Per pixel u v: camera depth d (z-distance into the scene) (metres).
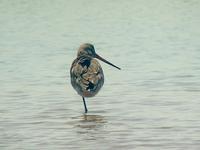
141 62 23.41
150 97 17.66
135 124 14.75
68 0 48.75
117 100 17.45
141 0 46.84
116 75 21.17
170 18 37.00
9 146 13.20
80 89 16.50
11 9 44.59
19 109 16.78
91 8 43.66
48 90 19.12
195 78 20.08
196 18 36.62
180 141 13.12
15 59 25.02
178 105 16.52
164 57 24.27
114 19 37.56
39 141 13.56
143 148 12.71
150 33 31.16
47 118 15.73
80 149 12.81
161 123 14.72
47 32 33.41
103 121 15.22
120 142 13.24
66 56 25.55
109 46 27.62
